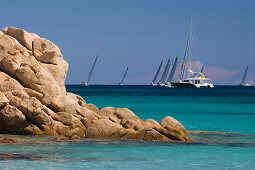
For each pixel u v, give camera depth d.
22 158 18.25
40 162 17.59
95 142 22.86
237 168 17.23
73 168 16.75
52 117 25.19
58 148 20.83
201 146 22.70
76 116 26.16
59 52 30.27
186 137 24.98
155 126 25.09
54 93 26.62
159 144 22.75
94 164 17.55
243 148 22.20
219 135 28.03
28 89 26.28
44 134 24.52
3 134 24.44
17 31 29.94
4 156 18.62
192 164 17.92
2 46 28.09
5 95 25.05
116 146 21.81
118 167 17.09
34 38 30.52
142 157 19.20
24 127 24.34
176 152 20.62
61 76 30.44
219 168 17.22
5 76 26.59
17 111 24.08
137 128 25.34
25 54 28.61
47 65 29.11
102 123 24.78
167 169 16.92
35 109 24.53
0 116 24.09
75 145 21.80
